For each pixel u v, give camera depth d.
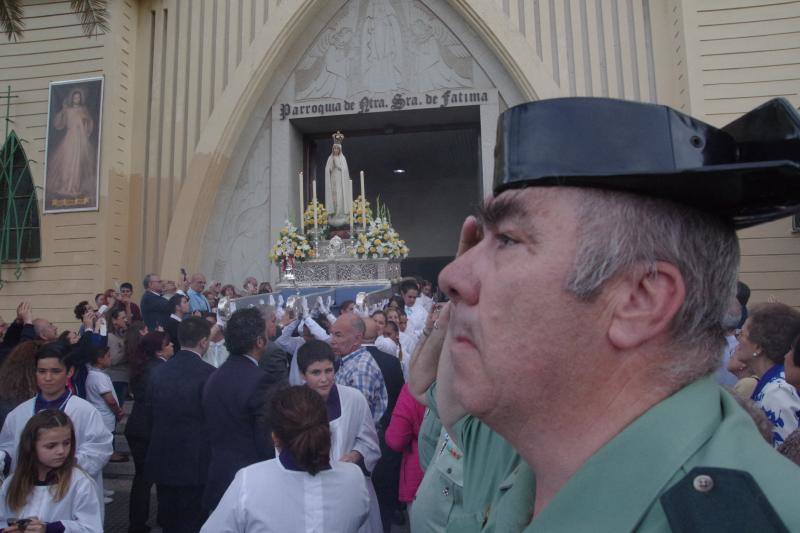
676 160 0.57
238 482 2.05
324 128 13.51
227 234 12.50
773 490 0.50
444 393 1.04
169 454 3.63
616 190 0.60
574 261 0.59
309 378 2.92
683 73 10.60
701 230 0.62
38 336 6.41
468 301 0.68
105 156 11.92
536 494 0.72
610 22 11.39
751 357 2.73
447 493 1.59
